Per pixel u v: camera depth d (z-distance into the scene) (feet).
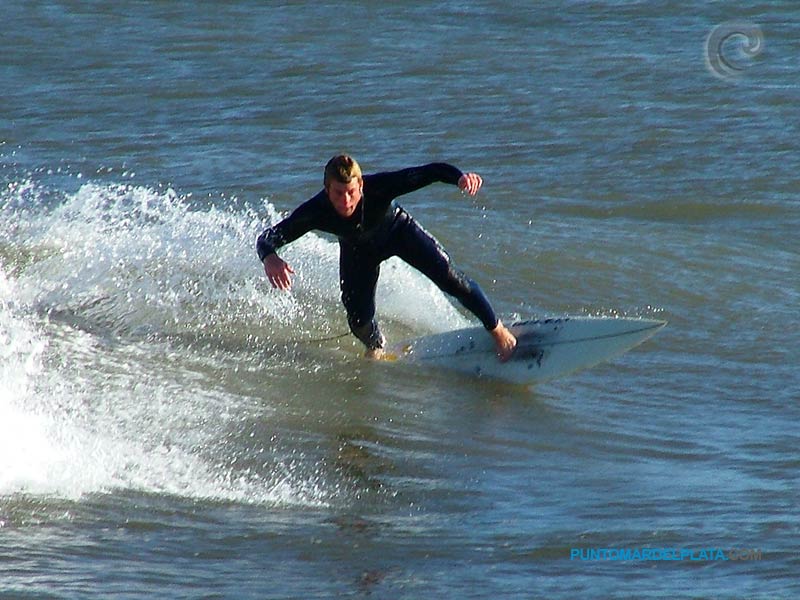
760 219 144.97
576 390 90.58
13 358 83.56
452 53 231.30
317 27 252.62
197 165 163.32
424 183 84.84
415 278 110.01
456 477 71.87
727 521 64.44
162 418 76.79
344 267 90.02
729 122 186.60
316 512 64.75
